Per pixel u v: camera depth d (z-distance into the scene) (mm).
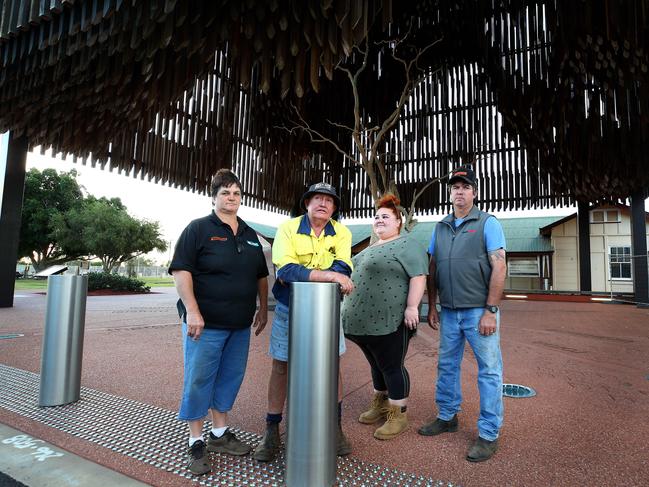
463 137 13070
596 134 10180
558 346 5352
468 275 2305
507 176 13047
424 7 11281
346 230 2357
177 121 10633
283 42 4168
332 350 1751
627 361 4426
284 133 13867
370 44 12250
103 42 4766
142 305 12086
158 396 3039
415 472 1922
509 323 7879
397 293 2391
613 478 1869
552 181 12461
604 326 7410
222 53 11695
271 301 9031
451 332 2418
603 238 18812
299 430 1703
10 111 6980
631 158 10203
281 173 13898
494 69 11133
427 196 13570
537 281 19922
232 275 2074
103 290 19828
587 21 7598
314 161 15203
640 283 12312
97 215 30359
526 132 11523
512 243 20516
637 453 2141
